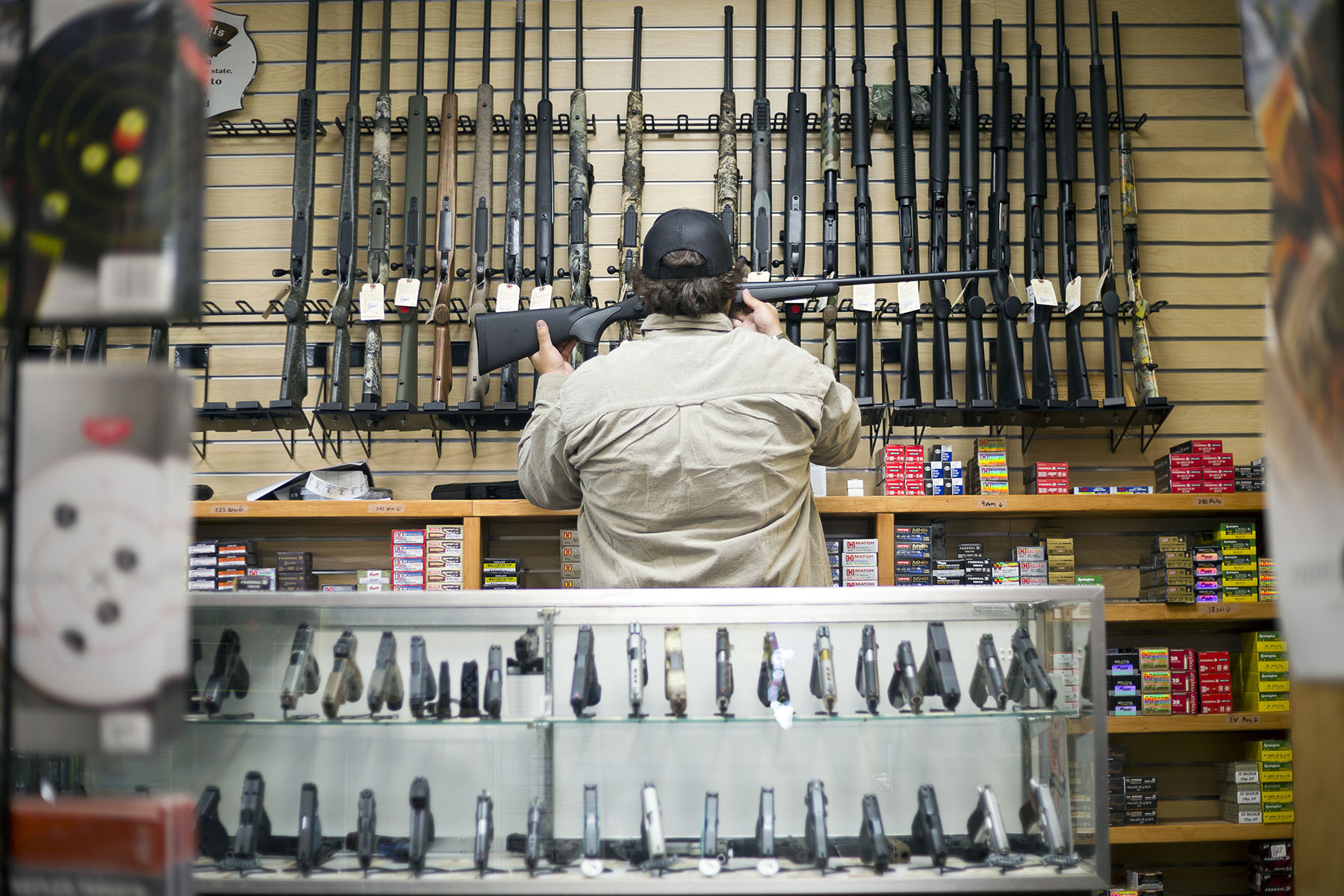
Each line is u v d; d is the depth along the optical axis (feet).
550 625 6.18
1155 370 11.85
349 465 11.18
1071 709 6.22
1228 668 10.85
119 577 3.10
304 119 12.04
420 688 6.11
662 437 6.86
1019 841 6.10
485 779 6.10
